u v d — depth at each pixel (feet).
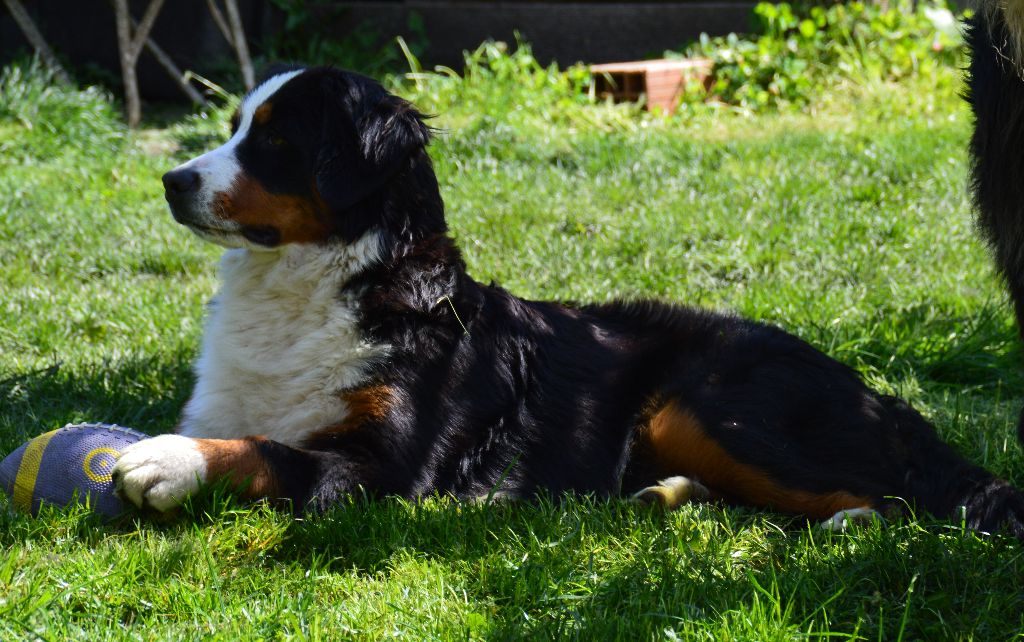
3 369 15.35
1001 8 10.39
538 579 9.05
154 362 15.67
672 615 8.54
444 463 11.01
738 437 11.10
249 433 11.64
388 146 11.43
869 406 11.51
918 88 35.45
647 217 23.59
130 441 10.41
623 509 10.82
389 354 11.04
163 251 21.54
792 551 9.91
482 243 21.95
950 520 10.57
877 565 9.42
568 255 21.38
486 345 11.61
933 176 26.21
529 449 11.47
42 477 10.02
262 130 11.37
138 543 9.39
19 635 7.79
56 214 23.53
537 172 27.45
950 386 16.02
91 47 38.04
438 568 9.29
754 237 22.24
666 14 39.06
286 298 11.48
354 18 39.96
